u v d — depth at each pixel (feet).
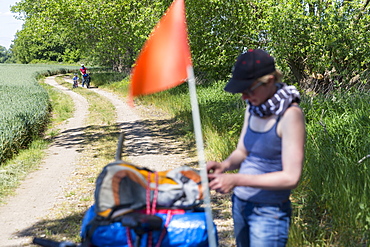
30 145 41.01
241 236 8.95
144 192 8.26
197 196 8.44
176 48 8.29
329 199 17.04
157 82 8.32
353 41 44.19
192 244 8.15
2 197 24.54
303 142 7.81
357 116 28.37
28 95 76.48
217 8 52.47
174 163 31.30
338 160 20.36
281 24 45.78
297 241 14.78
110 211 8.00
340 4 45.32
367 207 15.72
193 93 8.20
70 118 60.03
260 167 8.30
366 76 44.83
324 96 39.17
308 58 47.62
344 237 14.84
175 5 8.38
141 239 7.97
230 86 8.01
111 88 109.60
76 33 102.01
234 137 33.91
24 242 18.17
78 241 17.90
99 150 37.35
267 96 8.02
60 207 22.57
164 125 48.11
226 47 53.47
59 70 210.18
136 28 75.87
